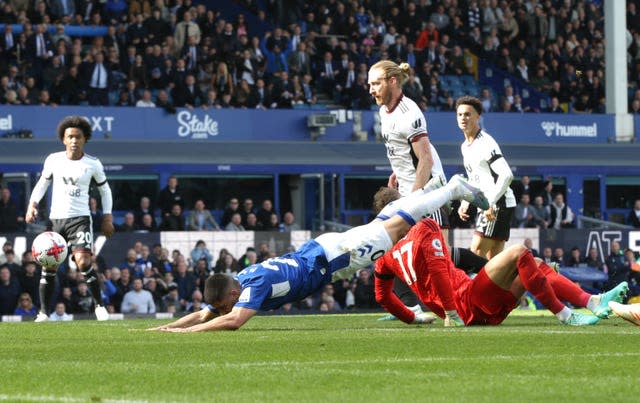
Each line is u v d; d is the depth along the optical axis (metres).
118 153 33.53
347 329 12.05
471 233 29.78
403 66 14.54
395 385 6.72
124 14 39.00
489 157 15.80
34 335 11.55
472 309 11.95
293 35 40.16
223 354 8.80
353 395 6.27
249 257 28.23
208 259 28.00
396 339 10.12
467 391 6.40
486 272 11.75
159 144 34.84
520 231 30.47
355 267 11.70
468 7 44.47
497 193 15.78
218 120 36.34
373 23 42.47
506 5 44.75
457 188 11.98
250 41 38.75
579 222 35.75
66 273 25.22
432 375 7.20
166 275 27.06
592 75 44.41
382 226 11.73
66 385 6.84
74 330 12.52
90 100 35.00
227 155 34.84
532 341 9.71
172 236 27.80
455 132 38.91
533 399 6.05
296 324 13.66
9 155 31.20
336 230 33.84
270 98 37.91
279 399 6.13
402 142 14.52
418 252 12.05
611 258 30.58
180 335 11.01
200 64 37.47
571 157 38.56
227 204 34.72
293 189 35.75
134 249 27.06
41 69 34.84
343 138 37.78
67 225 16.95
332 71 40.19
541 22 45.06
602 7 47.28
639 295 30.08
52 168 16.95
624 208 39.25
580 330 11.08
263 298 11.44
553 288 12.00
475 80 43.12
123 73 36.03
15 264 25.25
